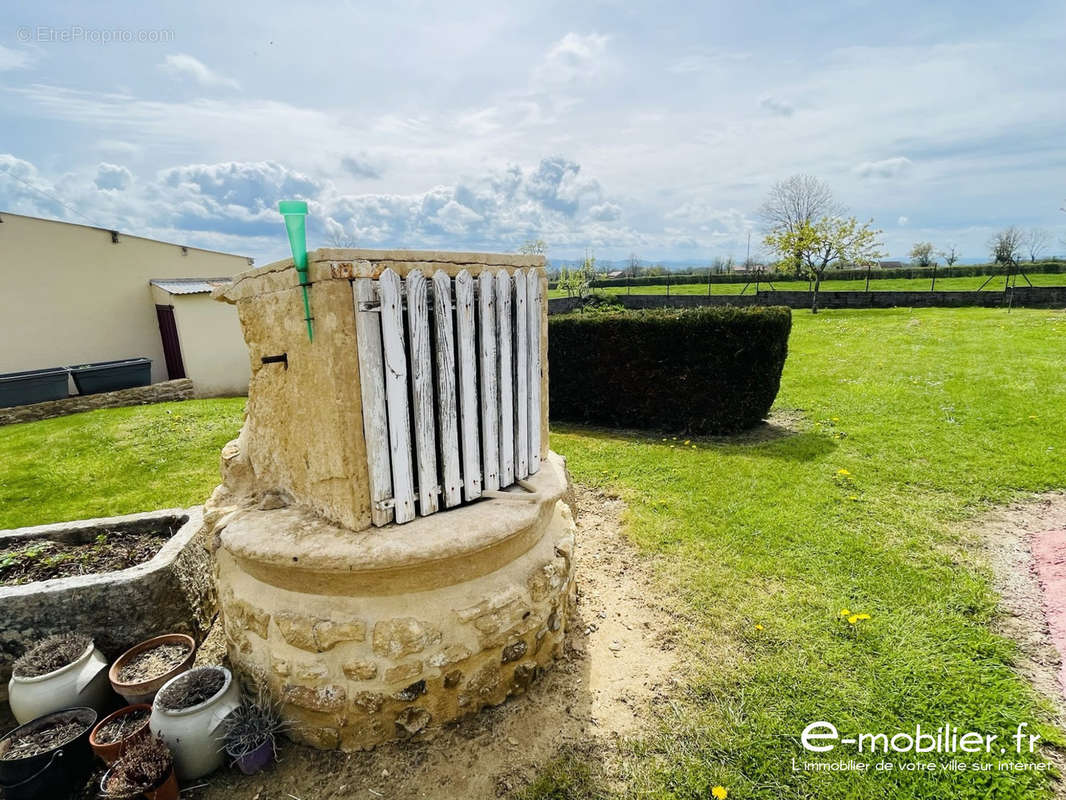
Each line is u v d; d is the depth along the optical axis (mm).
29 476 6371
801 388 8734
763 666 2746
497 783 2193
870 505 4449
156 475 6258
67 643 2646
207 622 3383
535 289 2924
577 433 7324
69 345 12711
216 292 2916
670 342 6910
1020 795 2014
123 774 2064
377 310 2258
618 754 2301
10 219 11805
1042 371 8461
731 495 4812
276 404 2678
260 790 2215
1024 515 4180
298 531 2396
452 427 2555
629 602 3395
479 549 2377
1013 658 2711
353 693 2301
